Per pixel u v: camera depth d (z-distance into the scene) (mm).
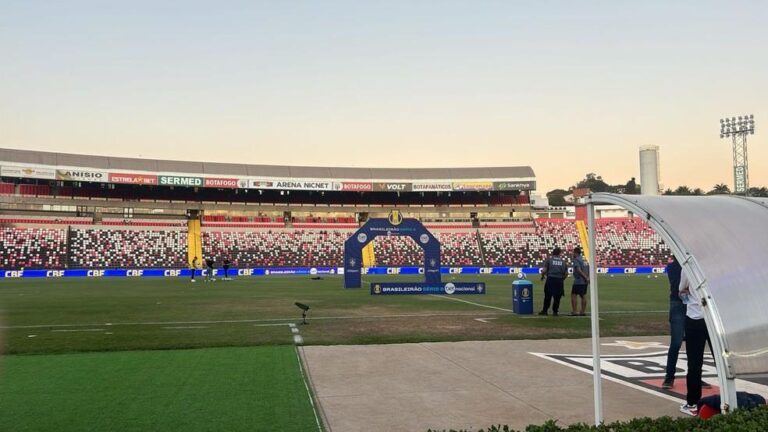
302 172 67250
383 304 21000
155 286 33750
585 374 8398
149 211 62500
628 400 6898
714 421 4086
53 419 6055
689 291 6629
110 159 60062
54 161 56906
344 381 7867
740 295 4504
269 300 22891
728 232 4848
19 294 26438
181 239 58500
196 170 63094
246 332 12883
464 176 69562
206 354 10016
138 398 6926
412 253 62188
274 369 8688
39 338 11914
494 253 63750
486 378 8086
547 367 8898
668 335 12625
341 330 13266
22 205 56906
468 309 18953
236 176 63000
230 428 5742
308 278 46562
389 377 8133
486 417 6156
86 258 52688
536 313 17453
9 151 55062
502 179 69312
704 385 7750
